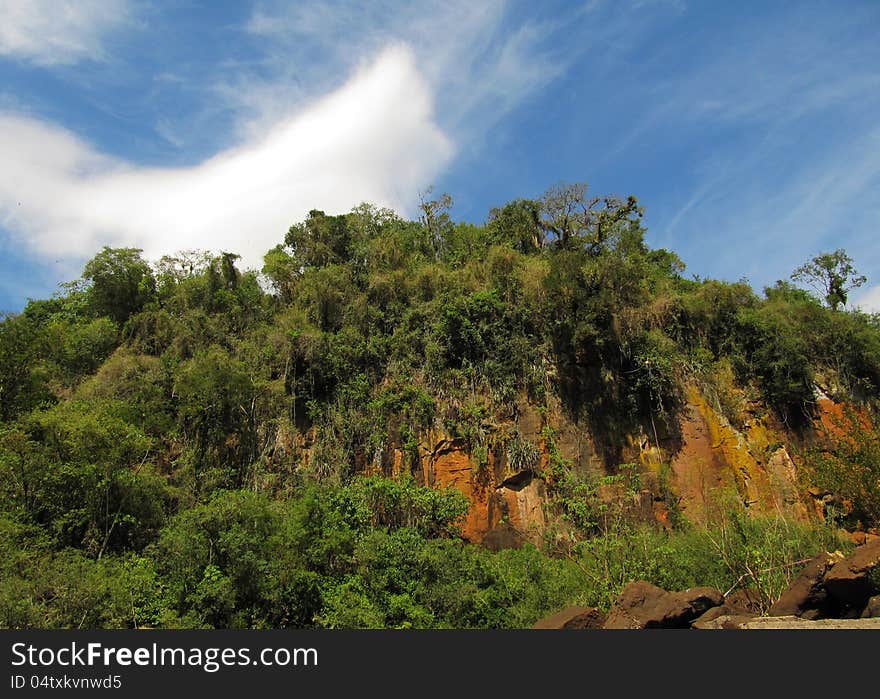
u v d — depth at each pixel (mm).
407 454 24125
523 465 23312
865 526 19438
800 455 25344
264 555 16281
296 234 33906
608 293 25984
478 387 25031
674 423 25312
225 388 25844
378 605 16078
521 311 26281
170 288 32219
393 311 28109
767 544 16422
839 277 32406
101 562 17359
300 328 27703
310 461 24781
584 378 25625
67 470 19125
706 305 28000
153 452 24844
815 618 13297
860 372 27953
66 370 28594
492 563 18141
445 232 36375
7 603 14281
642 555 17484
